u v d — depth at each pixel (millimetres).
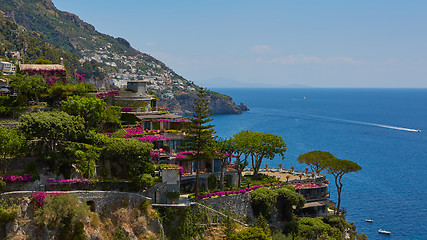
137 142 66625
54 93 83500
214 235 66938
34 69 94938
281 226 76312
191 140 71750
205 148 71812
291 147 180250
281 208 77375
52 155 61719
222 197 71438
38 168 60938
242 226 71500
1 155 59312
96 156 64812
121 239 58562
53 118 63062
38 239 53500
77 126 66500
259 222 71062
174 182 66375
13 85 83938
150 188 65625
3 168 59406
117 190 63625
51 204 54719
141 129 78188
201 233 66500
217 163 76438
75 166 63656
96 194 59531
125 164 66812
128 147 65062
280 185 80750
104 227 58750
